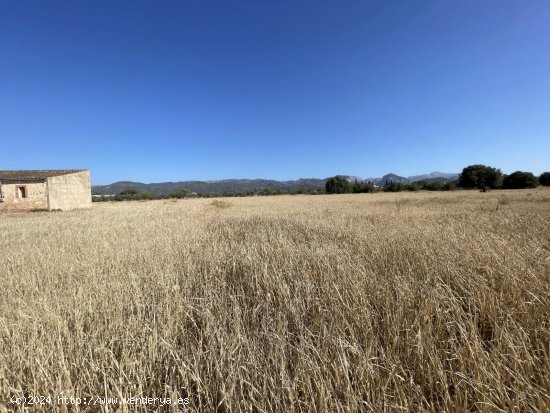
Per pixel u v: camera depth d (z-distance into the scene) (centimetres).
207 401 195
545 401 178
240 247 602
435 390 210
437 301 297
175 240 759
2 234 1062
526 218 805
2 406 199
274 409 192
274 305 345
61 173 2964
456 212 1280
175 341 262
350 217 1176
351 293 332
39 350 240
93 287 421
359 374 206
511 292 317
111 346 254
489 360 208
